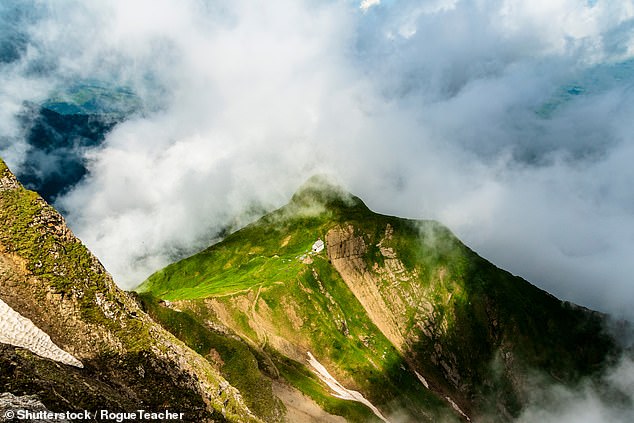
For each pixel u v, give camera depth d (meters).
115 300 82.19
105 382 68.94
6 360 55.03
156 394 75.06
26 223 76.44
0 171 79.69
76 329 72.62
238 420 87.62
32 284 72.00
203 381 88.62
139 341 80.31
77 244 81.88
